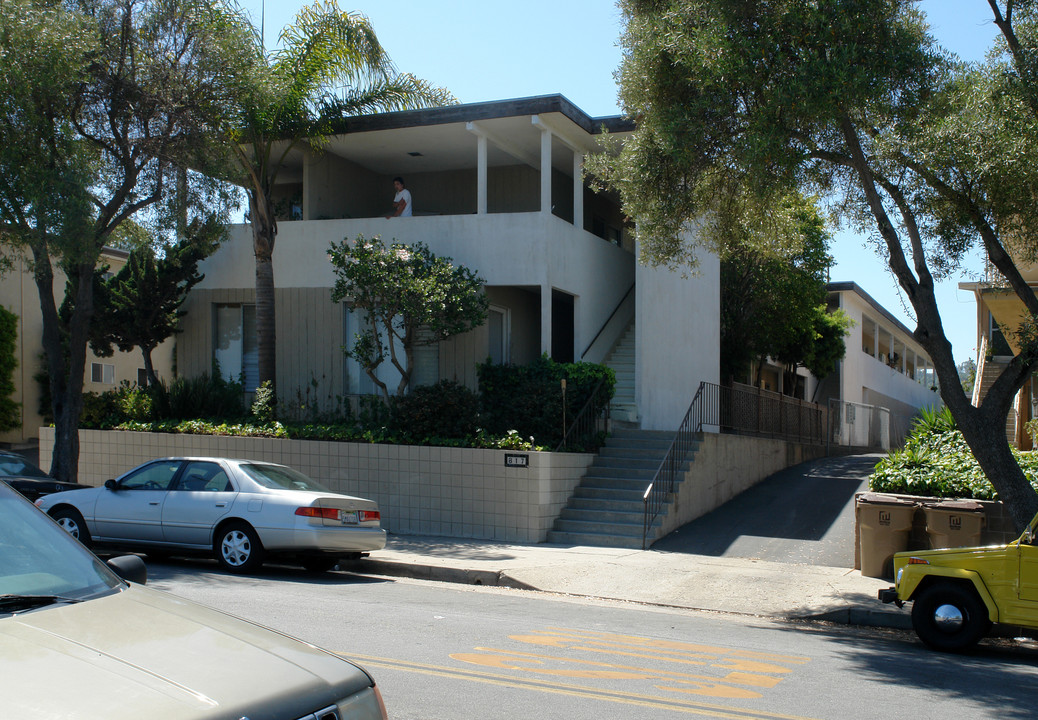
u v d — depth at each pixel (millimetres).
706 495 16953
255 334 20531
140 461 18094
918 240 10992
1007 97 10672
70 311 21438
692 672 7188
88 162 14977
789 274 24594
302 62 18359
